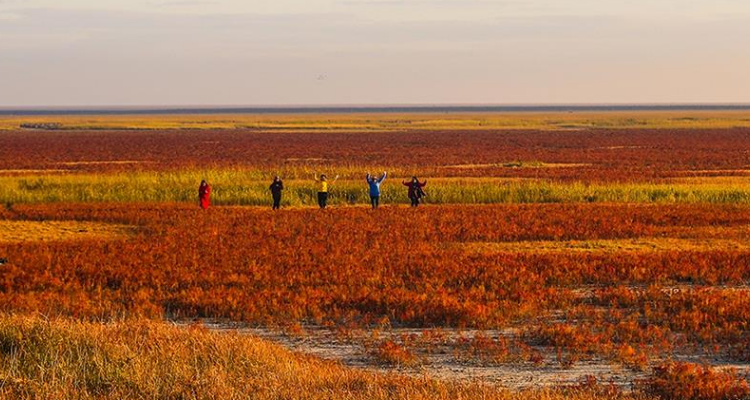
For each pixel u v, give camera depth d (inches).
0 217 1844.2
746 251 1398.9
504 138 6476.4
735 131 7480.3
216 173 2758.4
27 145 5743.1
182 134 7534.5
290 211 1939.0
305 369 675.4
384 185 2406.5
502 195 2224.4
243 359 669.3
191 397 577.3
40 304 987.9
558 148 5182.1
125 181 2481.5
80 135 7372.1
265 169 3213.6
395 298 1003.3
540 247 1457.9
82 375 601.6
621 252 1398.9
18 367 615.8
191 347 680.4
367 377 663.8
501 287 1104.8
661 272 1195.3
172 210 1951.3
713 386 674.2
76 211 1923.0
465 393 617.3
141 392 580.7
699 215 1822.1
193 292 1047.0
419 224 1690.5
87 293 1059.9
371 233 1571.1
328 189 2297.0
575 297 1059.9
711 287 1127.6
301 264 1242.6
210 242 1455.5
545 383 712.4
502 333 897.5
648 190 2288.4
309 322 948.0
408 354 786.8
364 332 900.6
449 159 4200.3
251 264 1230.3
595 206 2030.0
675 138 6284.5
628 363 773.9
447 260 1272.1
